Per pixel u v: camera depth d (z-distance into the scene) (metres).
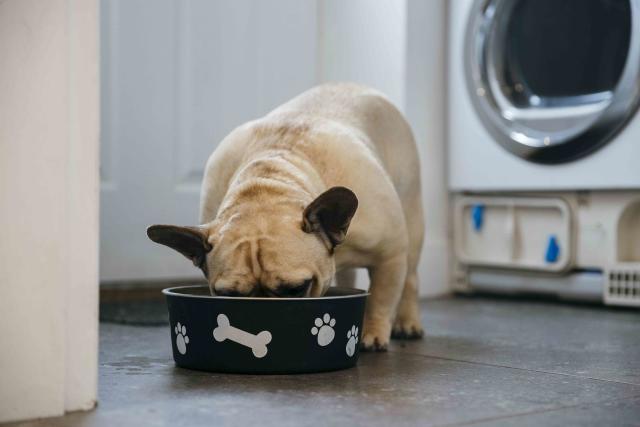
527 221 3.05
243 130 1.83
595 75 2.84
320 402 1.29
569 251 2.90
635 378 1.56
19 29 1.18
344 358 1.55
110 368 1.58
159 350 1.83
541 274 3.01
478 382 1.49
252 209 1.52
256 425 1.15
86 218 1.25
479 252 3.18
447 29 3.21
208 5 2.94
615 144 2.73
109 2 2.78
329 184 1.70
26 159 1.19
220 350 1.50
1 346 1.18
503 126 3.01
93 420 1.18
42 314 1.20
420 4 3.13
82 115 1.25
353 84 2.09
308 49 3.14
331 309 1.51
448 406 1.28
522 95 3.04
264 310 1.46
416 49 3.13
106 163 2.78
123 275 2.81
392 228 1.76
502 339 2.08
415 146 2.15
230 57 2.99
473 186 3.14
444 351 1.87
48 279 1.20
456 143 3.19
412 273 2.12
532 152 2.92
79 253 1.25
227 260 1.48
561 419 1.21
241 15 3.00
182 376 1.50
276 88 3.08
